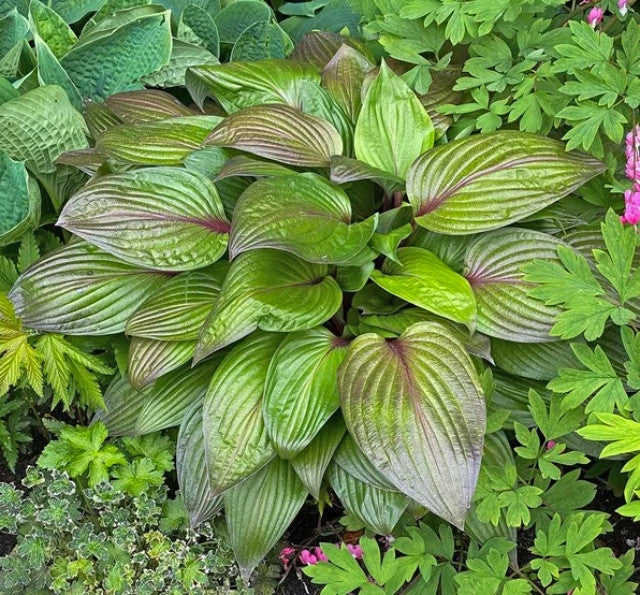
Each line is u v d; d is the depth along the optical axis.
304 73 1.03
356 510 0.86
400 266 0.88
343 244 0.82
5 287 0.99
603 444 0.88
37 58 1.10
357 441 0.77
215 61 1.19
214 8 1.29
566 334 0.77
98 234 0.88
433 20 1.02
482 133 0.91
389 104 0.94
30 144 1.03
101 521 0.90
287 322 0.82
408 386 0.79
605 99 0.88
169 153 0.96
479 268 0.89
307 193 0.86
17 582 0.86
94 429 0.91
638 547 0.96
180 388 0.92
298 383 0.83
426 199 0.90
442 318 0.87
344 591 0.77
